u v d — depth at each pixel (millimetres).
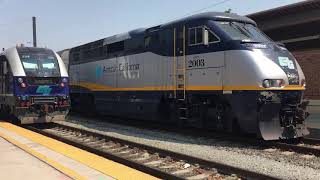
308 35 28609
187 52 14500
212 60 13484
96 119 21922
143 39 17031
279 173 8961
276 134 12289
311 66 30594
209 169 9148
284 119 12477
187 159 10031
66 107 19125
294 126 12703
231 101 12852
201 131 15375
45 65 18844
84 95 22875
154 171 8891
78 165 8961
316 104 27078
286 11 26219
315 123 17547
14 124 18953
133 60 17703
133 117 18062
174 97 15133
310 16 25656
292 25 27016
